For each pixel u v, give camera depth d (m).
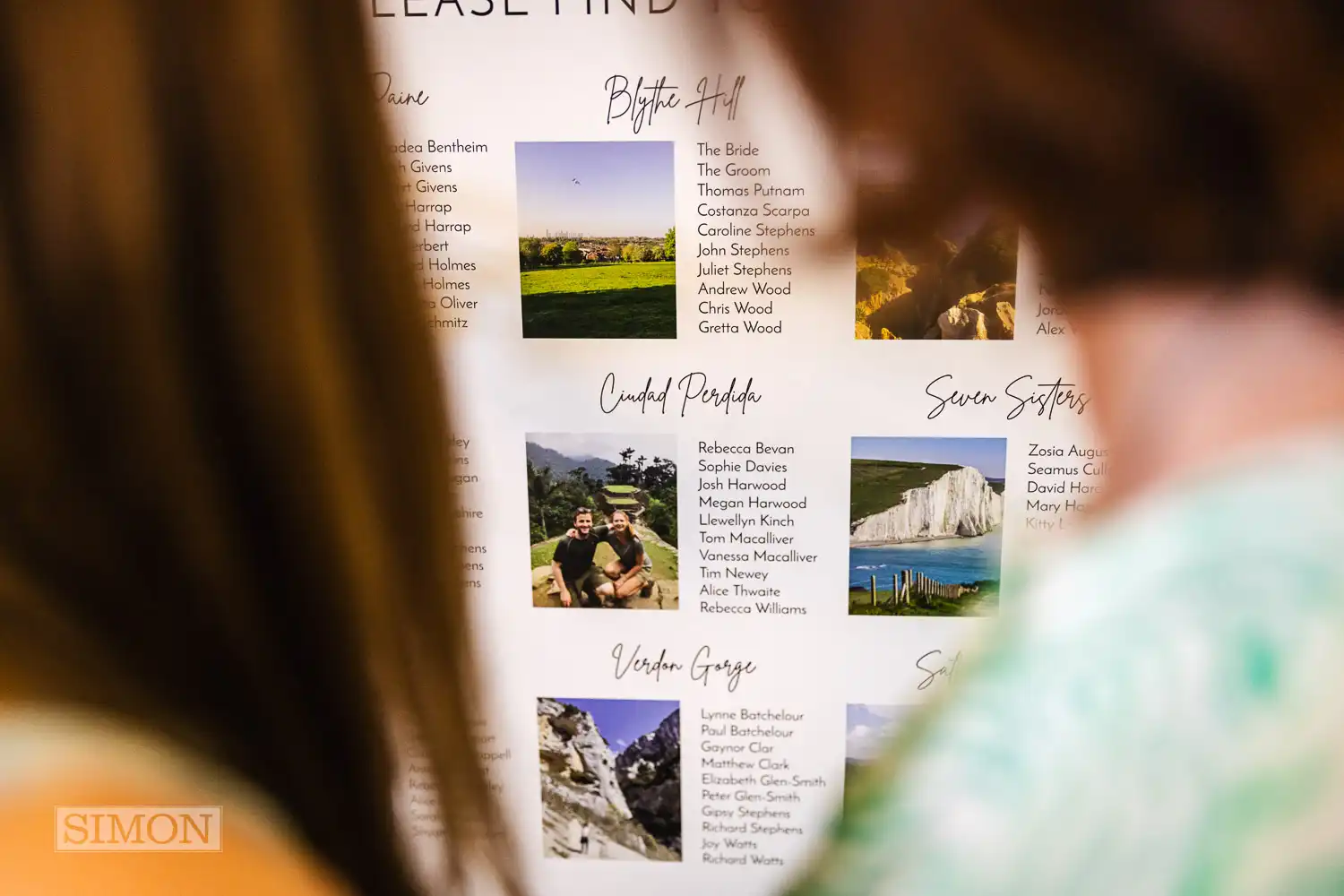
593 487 0.62
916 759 0.17
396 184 0.20
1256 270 0.18
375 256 0.20
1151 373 0.19
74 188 0.17
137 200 0.17
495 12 0.54
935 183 0.19
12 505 0.18
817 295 0.57
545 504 0.62
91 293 0.18
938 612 0.61
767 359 0.58
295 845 0.20
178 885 0.18
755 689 0.65
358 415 0.20
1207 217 0.18
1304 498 0.17
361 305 0.20
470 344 0.59
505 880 0.31
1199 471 0.18
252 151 0.18
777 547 0.62
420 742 0.25
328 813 0.21
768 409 0.59
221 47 0.18
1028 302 0.55
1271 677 0.15
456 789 0.27
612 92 0.55
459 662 0.25
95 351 0.18
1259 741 0.15
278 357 0.19
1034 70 0.17
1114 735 0.16
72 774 0.18
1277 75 0.17
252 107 0.18
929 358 0.57
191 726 0.19
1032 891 0.15
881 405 0.58
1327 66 0.17
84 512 0.18
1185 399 0.18
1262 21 0.17
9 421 0.18
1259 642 0.16
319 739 0.21
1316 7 0.17
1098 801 0.15
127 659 0.19
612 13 0.54
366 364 0.20
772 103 0.53
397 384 0.21
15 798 0.18
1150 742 0.15
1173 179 0.18
